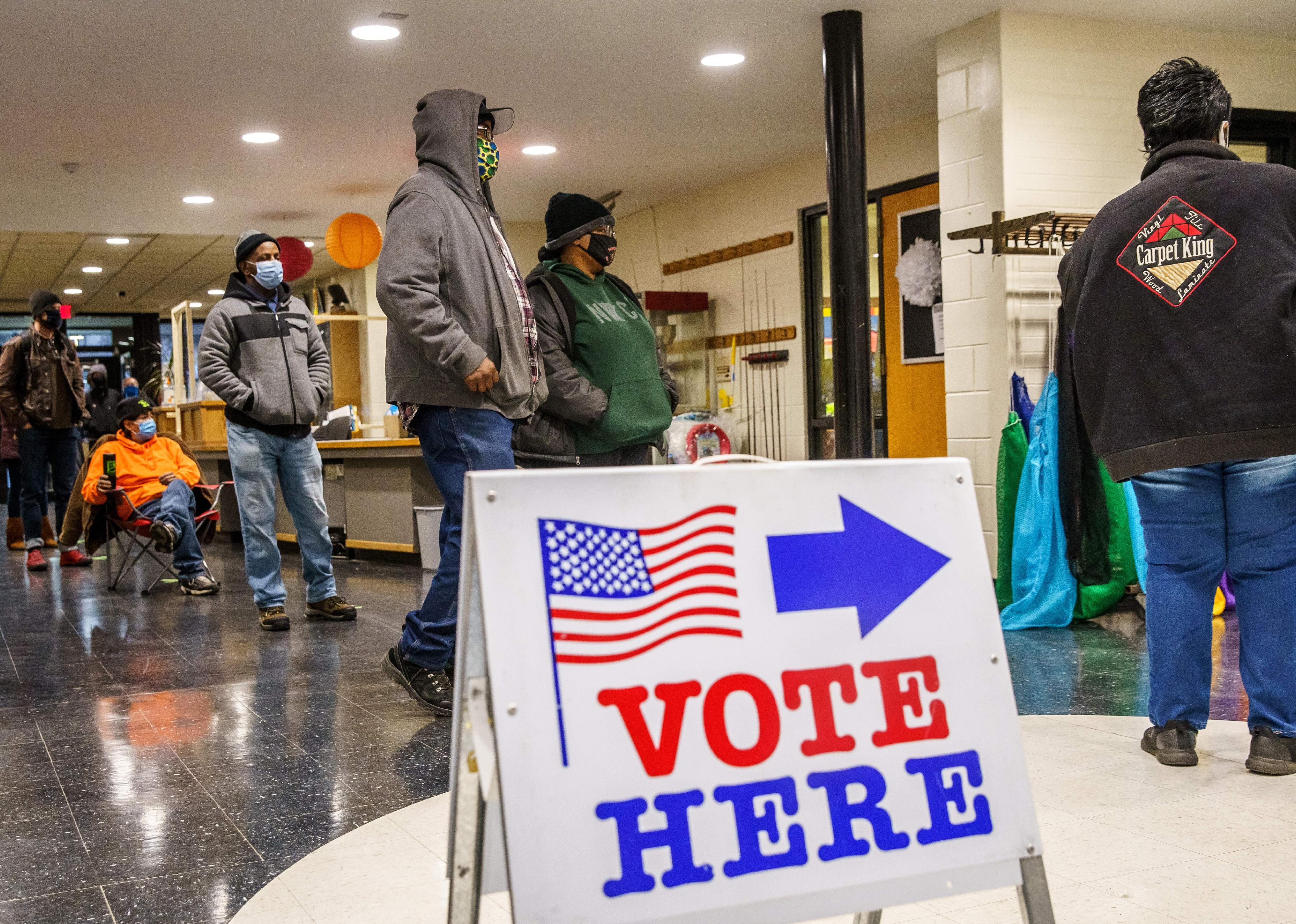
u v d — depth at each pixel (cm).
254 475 457
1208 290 231
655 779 115
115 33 478
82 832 221
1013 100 498
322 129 646
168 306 1650
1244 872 182
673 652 119
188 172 748
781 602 125
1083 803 219
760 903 115
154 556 594
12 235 1052
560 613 115
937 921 165
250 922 174
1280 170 232
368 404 1141
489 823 123
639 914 111
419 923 171
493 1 456
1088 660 364
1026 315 503
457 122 289
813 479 130
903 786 124
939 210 671
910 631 129
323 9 459
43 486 729
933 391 678
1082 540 439
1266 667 237
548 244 325
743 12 480
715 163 773
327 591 483
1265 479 232
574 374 309
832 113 487
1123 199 249
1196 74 247
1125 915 167
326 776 254
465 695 119
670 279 915
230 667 384
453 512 292
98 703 334
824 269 770
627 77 570
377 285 277
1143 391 240
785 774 120
